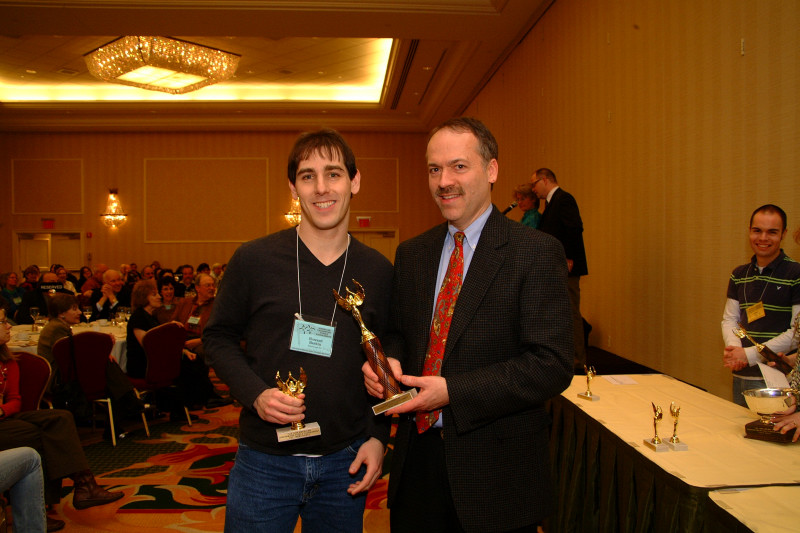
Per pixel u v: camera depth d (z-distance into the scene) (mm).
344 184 1483
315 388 1437
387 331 1641
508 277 1376
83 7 6195
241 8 6250
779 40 3068
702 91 3756
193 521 2986
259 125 12164
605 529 1903
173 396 4895
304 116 12109
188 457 4047
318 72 10297
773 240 2529
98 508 3148
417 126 12523
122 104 11242
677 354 4090
